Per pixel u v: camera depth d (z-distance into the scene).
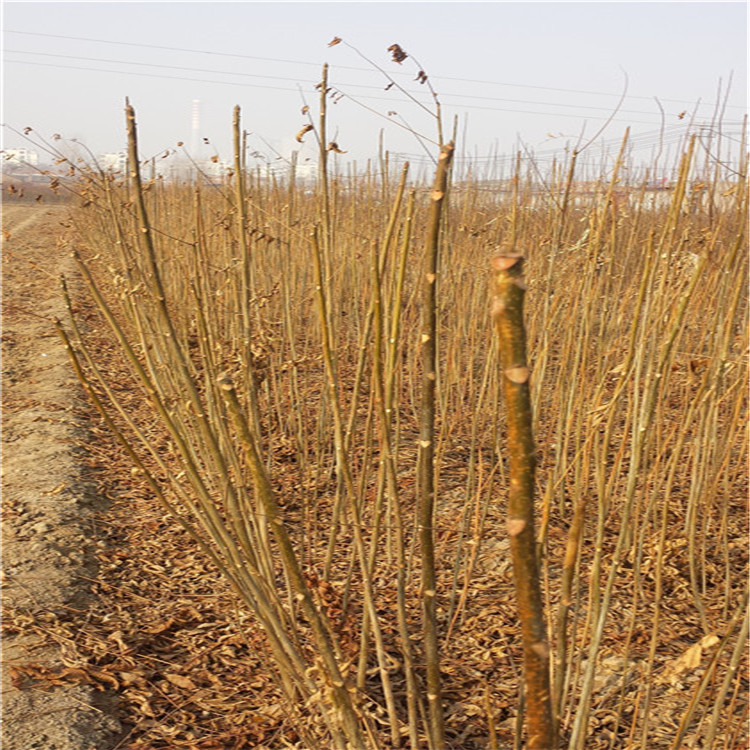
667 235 2.60
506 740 2.31
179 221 6.94
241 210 2.70
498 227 4.93
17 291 9.89
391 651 2.70
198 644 2.83
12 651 2.71
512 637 2.82
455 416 4.56
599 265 3.47
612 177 3.23
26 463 4.46
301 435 3.23
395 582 3.15
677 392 4.15
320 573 3.17
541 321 4.40
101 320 8.27
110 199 3.55
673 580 3.20
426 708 2.42
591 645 1.81
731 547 3.50
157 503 4.09
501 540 3.50
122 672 2.64
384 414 1.83
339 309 4.31
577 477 2.15
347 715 1.75
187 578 3.34
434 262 1.58
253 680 2.62
